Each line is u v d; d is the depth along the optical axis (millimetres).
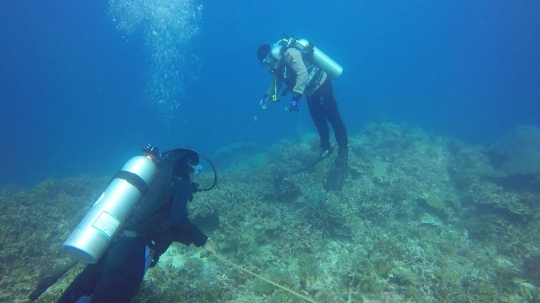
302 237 5887
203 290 4594
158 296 4352
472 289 4922
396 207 7406
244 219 6406
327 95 7051
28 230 6582
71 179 10625
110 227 3031
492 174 10211
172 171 3650
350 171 9133
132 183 3299
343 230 6156
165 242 3494
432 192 8617
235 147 18812
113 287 2871
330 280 4977
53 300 4359
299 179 8016
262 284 4699
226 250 5668
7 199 8555
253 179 8930
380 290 4695
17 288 4879
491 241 6590
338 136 7469
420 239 6320
